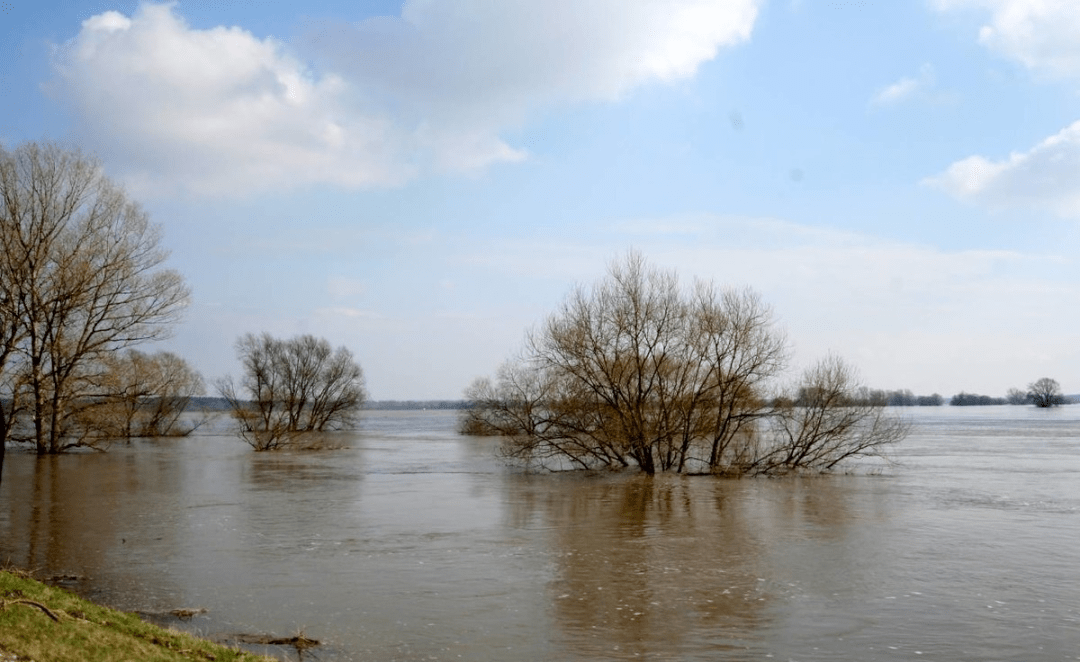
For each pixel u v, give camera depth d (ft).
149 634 38.75
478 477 135.85
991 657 43.73
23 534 79.36
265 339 313.94
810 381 139.74
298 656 43.29
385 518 89.81
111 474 139.23
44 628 33.99
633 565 65.31
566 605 53.67
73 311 168.35
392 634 47.26
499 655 43.75
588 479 131.44
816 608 52.95
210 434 307.17
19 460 164.76
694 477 133.69
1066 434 278.67
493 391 284.20
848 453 138.62
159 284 178.09
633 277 140.46
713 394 139.03
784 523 85.71
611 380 138.21
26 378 166.50
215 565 65.41
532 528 82.99
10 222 157.79
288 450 211.41
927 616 51.13
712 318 137.80
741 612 52.06
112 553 70.08
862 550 71.05
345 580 60.39
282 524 85.66
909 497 106.11
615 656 43.70
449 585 58.95
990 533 79.10
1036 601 54.44
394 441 260.21
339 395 331.98
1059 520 86.69
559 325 141.90
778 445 142.00
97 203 168.96
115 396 185.47
